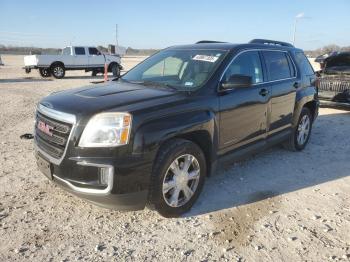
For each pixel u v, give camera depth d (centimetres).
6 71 3023
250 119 510
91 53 2544
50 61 2373
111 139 361
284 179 537
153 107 388
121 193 365
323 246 367
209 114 436
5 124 834
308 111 676
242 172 560
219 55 495
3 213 411
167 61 525
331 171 574
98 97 410
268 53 572
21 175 519
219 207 443
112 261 335
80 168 365
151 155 375
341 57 1091
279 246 365
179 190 412
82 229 386
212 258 344
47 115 400
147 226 396
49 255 341
